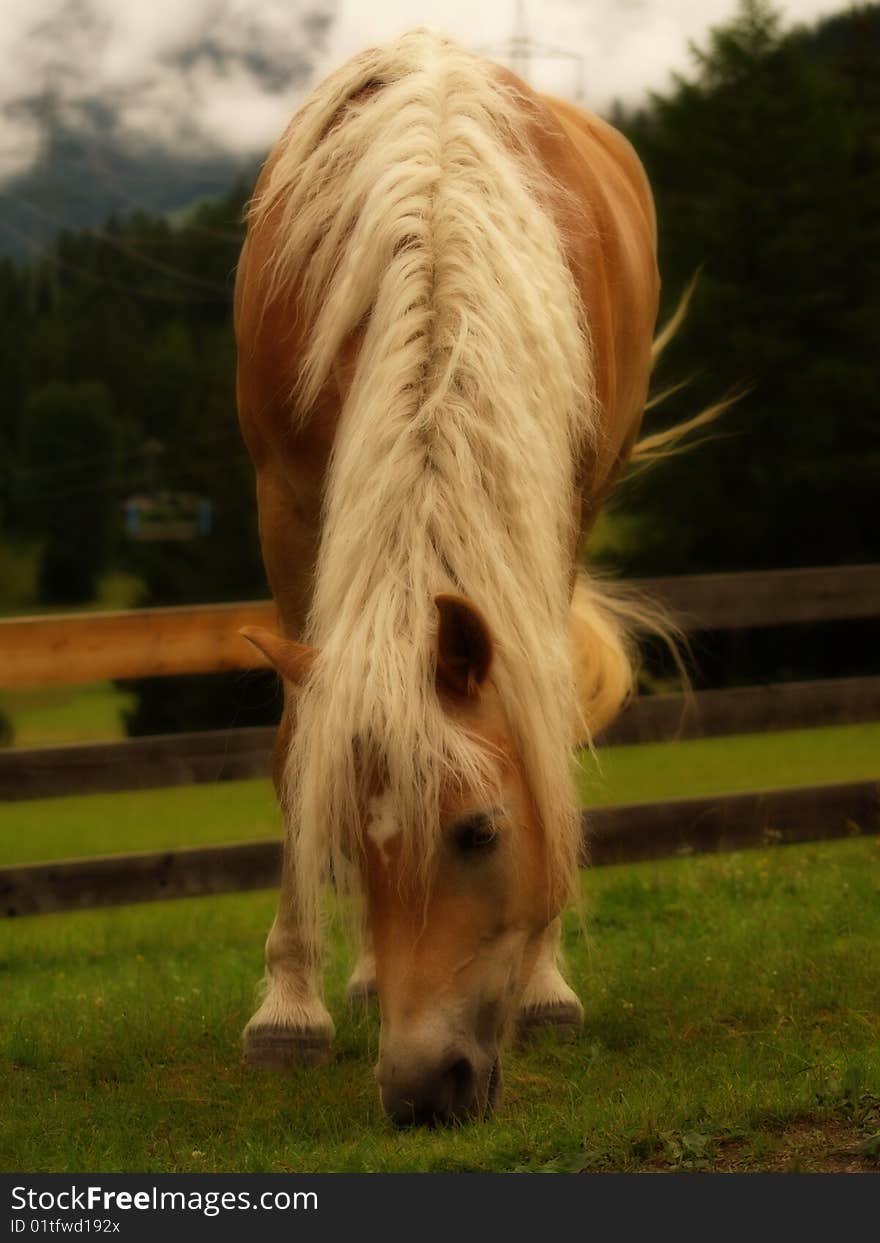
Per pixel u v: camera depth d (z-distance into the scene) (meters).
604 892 8.73
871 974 5.84
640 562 35.59
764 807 9.40
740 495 35.84
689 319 36.38
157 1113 4.80
